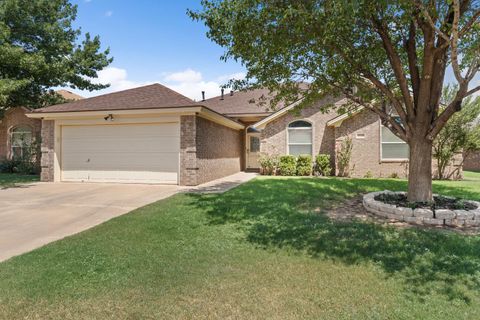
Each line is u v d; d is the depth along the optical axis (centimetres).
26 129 1717
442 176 1288
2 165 1650
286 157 1455
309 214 621
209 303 284
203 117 1171
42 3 1479
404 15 545
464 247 422
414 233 488
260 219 585
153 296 297
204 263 376
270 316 264
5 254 409
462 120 1207
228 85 763
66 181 1219
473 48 569
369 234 483
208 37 648
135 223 557
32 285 316
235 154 1677
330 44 578
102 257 393
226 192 909
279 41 569
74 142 1216
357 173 1384
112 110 1102
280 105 1647
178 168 1112
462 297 294
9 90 1123
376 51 715
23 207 719
